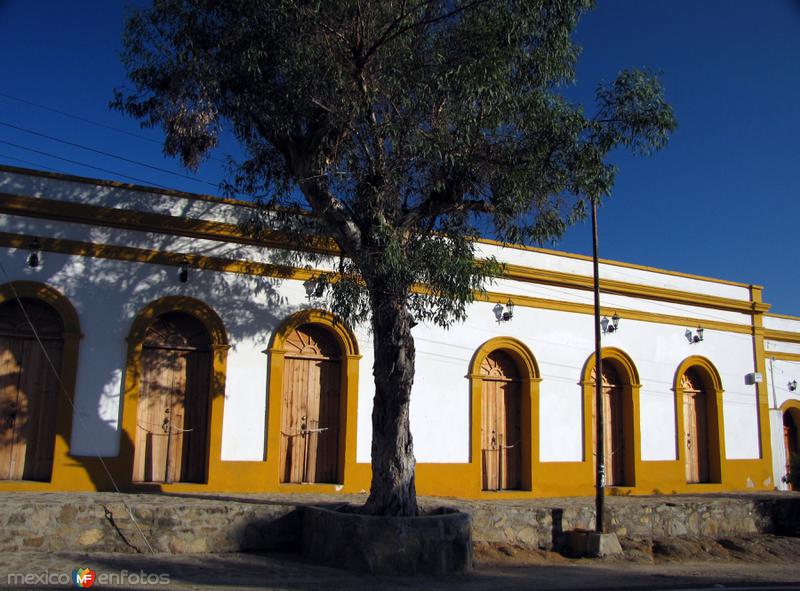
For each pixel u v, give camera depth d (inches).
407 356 462.3
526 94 478.3
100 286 541.6
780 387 930.1
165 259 563.5
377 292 464.1
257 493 564.1
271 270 597.3
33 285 520.1
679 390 809.5
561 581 449.7
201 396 576.7
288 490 583.5
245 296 589.6
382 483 454.0
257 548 466.3
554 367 729.6
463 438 669.9
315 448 613.0
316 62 450.6
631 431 768.3
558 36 468.1
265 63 465.7
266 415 584.7
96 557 413.4
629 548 582.9
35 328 530.3
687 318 828.0
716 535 660.1
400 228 477.1
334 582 398.3
